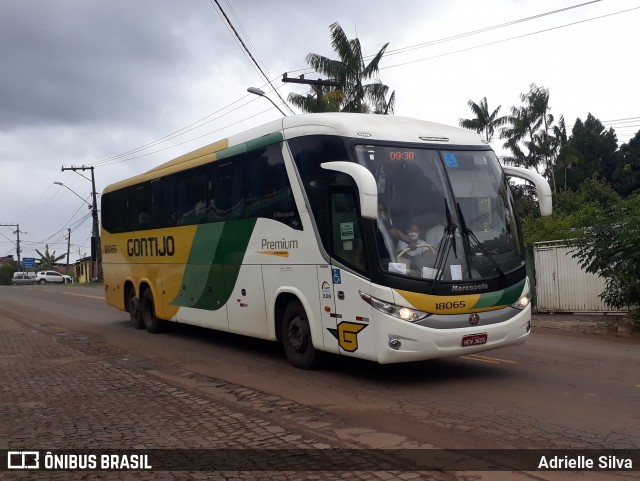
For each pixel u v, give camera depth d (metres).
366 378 8.97
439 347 7.94
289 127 9.54
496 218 8.80
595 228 13.62
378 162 8.30
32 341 14.68
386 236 8.05
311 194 9.02
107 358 11.83
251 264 10.45
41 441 6.40
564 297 16.28
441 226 8.28
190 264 12.54
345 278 8.42
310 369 9.60
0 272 96.88
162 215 13.77
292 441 6.18
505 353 10.73
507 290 8.47
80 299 30.06
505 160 51.06
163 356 11.80
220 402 7.88
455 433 6.30
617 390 8.01
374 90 32.78
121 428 6.82
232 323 11.16
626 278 13.14
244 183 10.66
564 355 10.52
